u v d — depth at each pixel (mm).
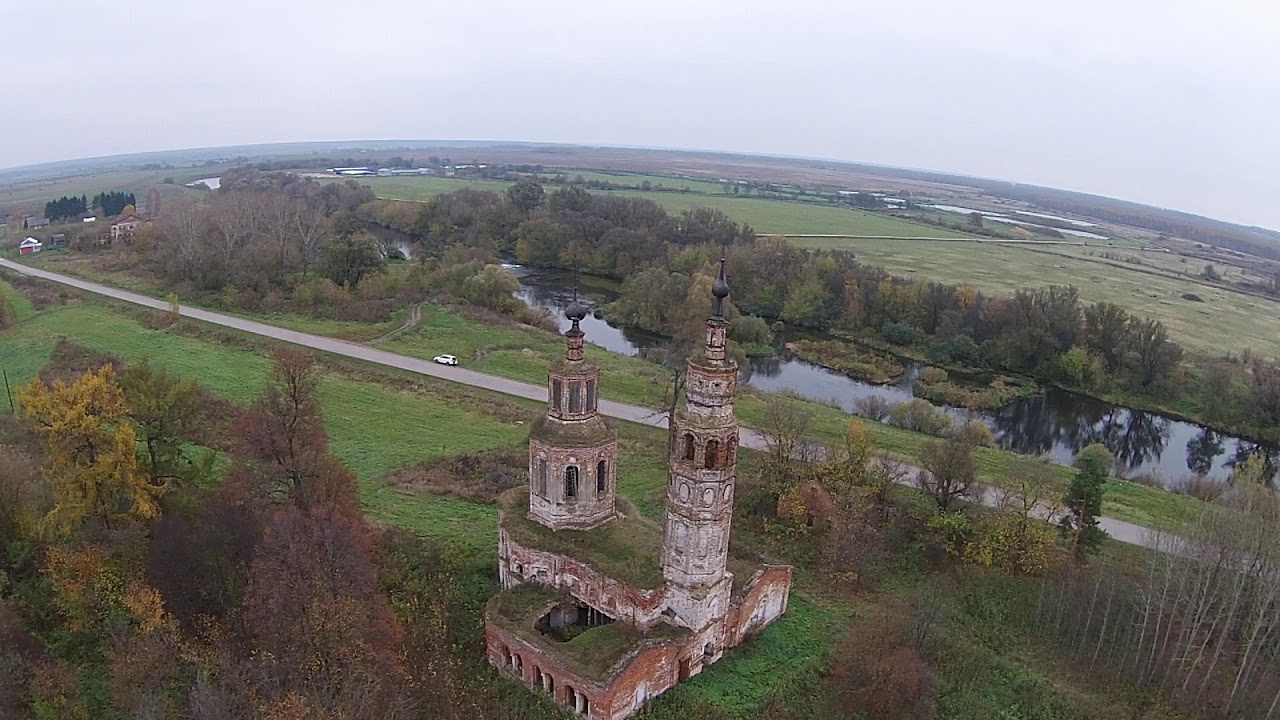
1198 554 46188
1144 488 74062
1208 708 43469
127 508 48062
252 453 48250
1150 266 193625
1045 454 90688
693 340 103812
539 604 44344
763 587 46969
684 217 175375
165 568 42625
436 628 45594
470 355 103312
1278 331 134250
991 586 53688
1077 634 48844
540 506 47531
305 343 102938
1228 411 103062
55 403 45469
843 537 56094
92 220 187625
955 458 60812
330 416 79812
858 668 43344
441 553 53250
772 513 63656
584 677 38281
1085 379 115250
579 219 170375
